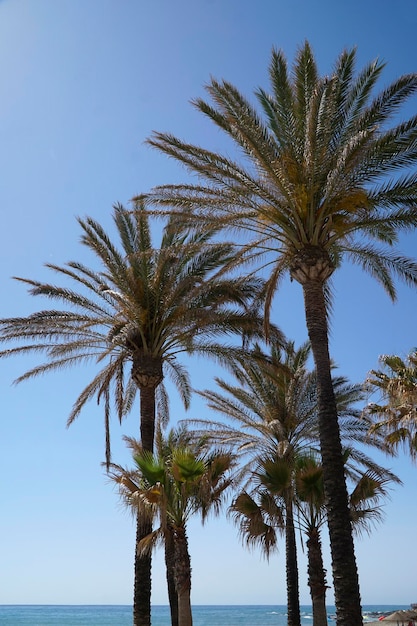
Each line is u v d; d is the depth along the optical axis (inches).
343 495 555.8
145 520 719.7
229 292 773.3
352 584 525.0
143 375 791.7
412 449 759.7
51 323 799.7
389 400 779.4
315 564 735.1
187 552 637.9
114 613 6855.3
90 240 772.6
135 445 673.6
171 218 669.3
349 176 601.9
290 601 970.1
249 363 877.2
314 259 625.9
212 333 807.1
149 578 711.7
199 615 6087.6
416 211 624.1
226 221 657.6
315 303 621.3
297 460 738.8
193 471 633.6
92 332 824.9
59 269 797.2
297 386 1064.2
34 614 6481.3
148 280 808.3
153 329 800.9
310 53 648.4
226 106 611.8
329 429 577.3
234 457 676.7
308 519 746.2
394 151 593.6
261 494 683.4
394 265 694.5
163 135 632.4
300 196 615.8
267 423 1034.1
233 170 629.6
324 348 607.5
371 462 1029.8
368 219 642.2
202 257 801.6
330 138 618.8
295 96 649.6
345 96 628.7
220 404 1136.2
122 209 834.2
